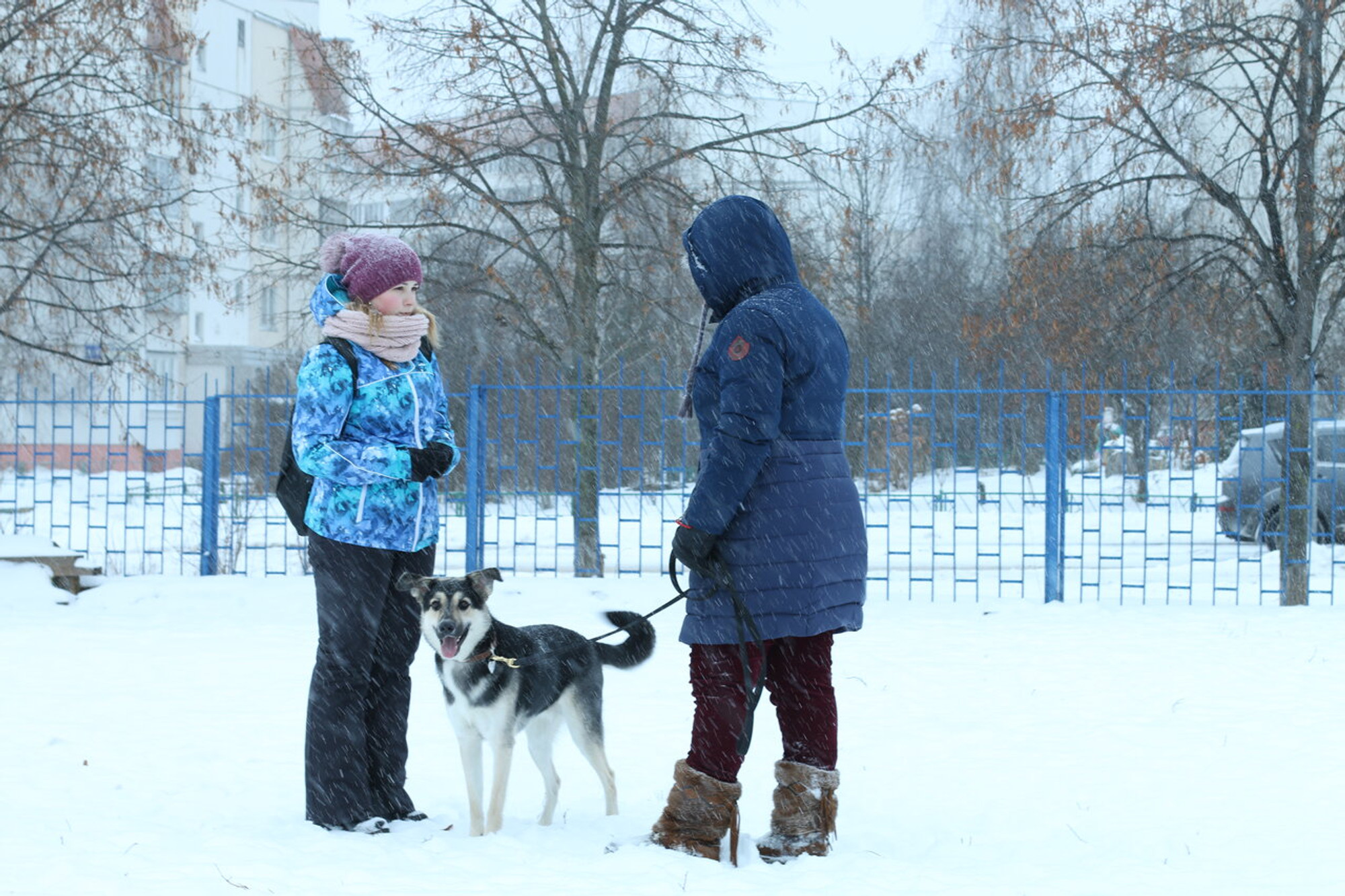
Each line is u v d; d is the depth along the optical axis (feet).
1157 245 40.88
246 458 43.04
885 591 41.93
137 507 69.62
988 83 49.08
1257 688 23.32
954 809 15.29
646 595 36.29
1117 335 40.70
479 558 38.06
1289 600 36.94
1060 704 21.99
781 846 12.78
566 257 45.42
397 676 14.99
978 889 11.62
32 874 11.64
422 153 43.80
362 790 14.35
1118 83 37.91
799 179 55.16
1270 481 49.29
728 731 12.81
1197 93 39.47
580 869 11.95
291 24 48.57
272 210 46.91
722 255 13.33
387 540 14.42
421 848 12.96
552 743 15.23
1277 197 40.50
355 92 45.01
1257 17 38.68
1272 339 42.06
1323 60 38.91
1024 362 52.11
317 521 14.24
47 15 42.32
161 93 50.16
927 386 79.20
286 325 50.52
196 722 20.49
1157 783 16.49
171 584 37.58
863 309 59.67
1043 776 16.90
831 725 12.99
